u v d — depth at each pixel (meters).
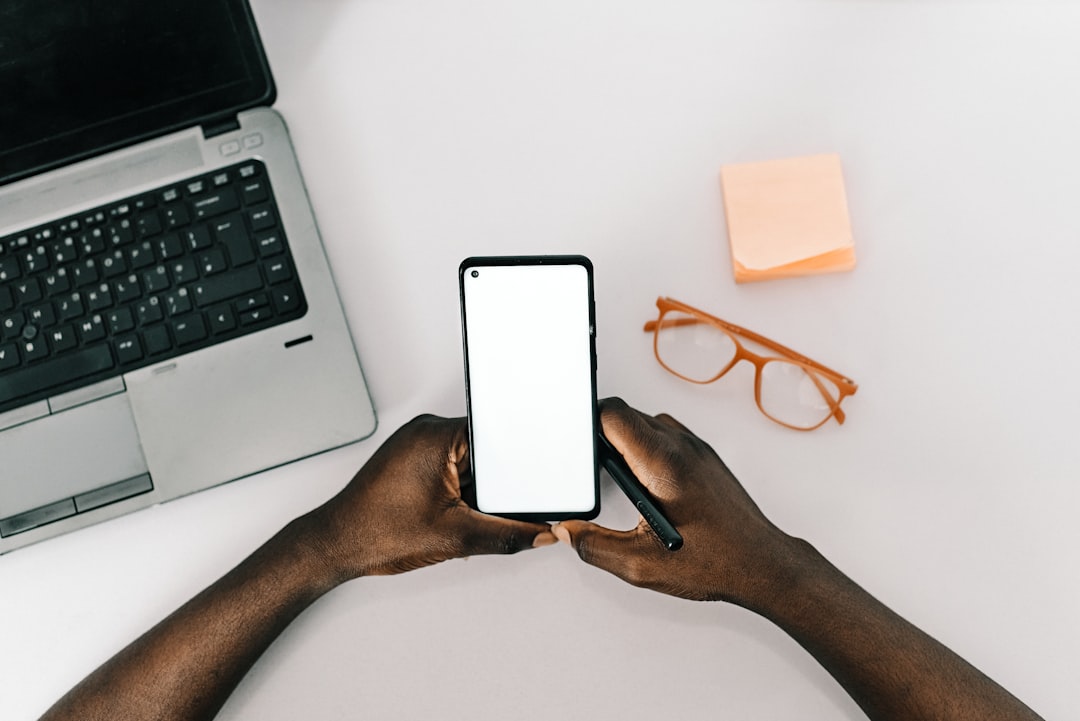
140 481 0.69
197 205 0.70
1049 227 0.72
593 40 0.74
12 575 0.71
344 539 0.67
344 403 0.69
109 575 0.71
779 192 0.71
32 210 0.70
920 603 0.69
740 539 0.65
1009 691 0.68
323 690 0.69
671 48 0.74
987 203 0.72
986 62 0.73
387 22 0.75
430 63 0.74
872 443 0.71
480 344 0.62
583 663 0.69
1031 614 0.68
